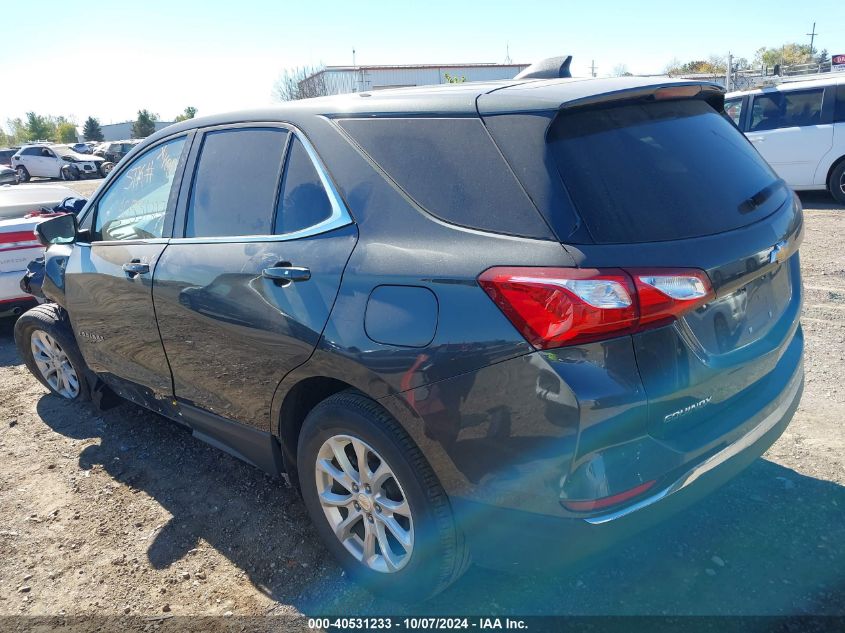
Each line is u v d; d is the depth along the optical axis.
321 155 2.65
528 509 2.10
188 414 3.37
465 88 2.50
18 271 5.98
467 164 2.24
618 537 2.06
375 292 2.31
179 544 3.08
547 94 2.24
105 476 3.72
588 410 1.94
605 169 2.13
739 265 2.17
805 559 2.66
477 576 2.72
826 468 3.25
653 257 2.00
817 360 4.54
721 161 2.47
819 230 8.74
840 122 10.56
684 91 2.51
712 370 2.19
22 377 5.38
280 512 3.27
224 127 3.14
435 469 2.24
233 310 2.80
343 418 2.44
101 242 3.71
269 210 2.81
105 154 34.41
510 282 2.01
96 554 3.05
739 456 2.31
